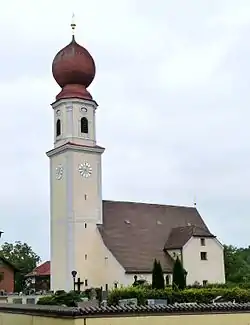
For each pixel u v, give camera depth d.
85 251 71.81
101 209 74.56
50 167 76.38
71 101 74.81
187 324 24.11
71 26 76.94
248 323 25.52
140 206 81.50
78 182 73.12
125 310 22.84
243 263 100.44
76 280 69.94
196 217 86.12
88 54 76.38
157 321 23.44
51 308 23.88
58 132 75.94
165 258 75.06
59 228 73.31
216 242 76.75
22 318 25.97
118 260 70.19
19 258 125.06
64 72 75.50
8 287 88.56
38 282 102.62
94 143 75.62
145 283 66.00
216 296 39.91
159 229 79.38
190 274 73.31
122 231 75.44
